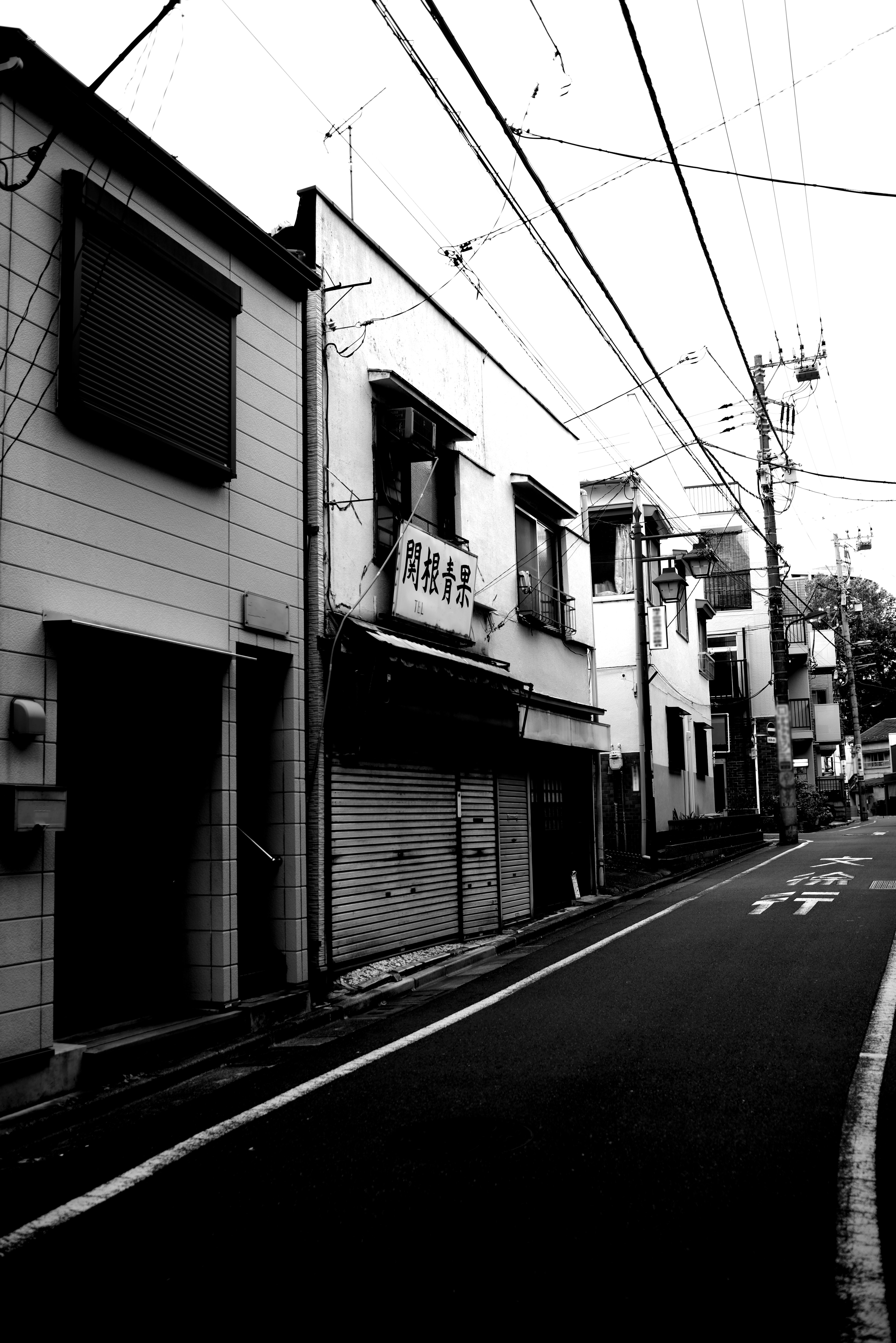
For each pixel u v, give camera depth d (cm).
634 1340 330
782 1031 756
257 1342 335
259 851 927
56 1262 405
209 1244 416
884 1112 563
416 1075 682
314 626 1012
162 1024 772
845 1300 355
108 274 750
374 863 1105
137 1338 341
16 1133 577
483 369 1534
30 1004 630
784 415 2520
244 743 975
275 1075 709
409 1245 407
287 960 930
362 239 1175
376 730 1117
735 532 3847
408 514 1251
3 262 662
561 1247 401
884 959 1021
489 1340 331
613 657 2528
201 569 848
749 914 1442
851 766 6034
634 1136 537
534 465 1738
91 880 767
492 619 1504
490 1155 514
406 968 1100
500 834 1476
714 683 4100
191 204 863
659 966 1062
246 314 945
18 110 682
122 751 807
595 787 1939
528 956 1220
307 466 1032
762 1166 486
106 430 739
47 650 673
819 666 5303
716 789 3728
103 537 737
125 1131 592
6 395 655
